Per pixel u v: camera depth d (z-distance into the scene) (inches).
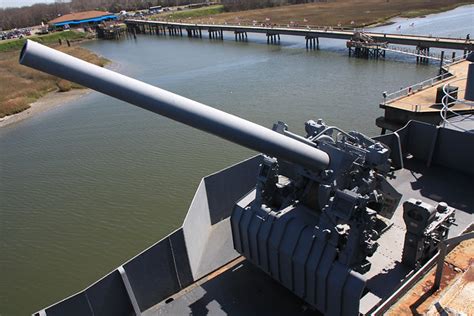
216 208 390.0
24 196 824.9
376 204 284.2
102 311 265.3
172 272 300.2
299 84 1402.6
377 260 277.6
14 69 2132.1
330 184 252.5
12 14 6269.7
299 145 232.1
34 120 1339.8
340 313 242.8
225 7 4847.4
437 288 229.1
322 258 246.1
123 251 631.8
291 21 3034.0
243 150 935.7
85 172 896.9
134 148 998.4
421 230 252.4
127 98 183.5
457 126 469.1
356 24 2689.5
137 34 3730.3
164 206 737.0
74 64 172.7
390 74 1449.3
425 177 422.9
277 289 298.4
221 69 1771.7
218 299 294.7
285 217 275.3
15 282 588.1
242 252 308.5
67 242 665.6
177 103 191.8
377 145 261.4
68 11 6574.8
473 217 354.9
